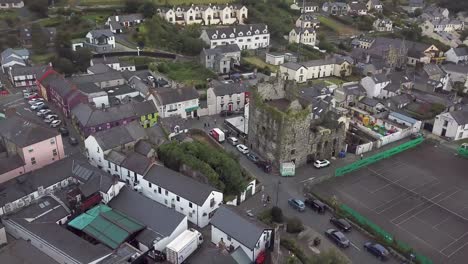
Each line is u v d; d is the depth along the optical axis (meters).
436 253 72.62
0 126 92.81
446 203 86.88
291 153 95.88
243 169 90.31
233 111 126.75
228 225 68.88
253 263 65.94
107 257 62.47
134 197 75.56
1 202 73.06
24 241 62.66
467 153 106.50
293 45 194.25
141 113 110.31
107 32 169.00
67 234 66.75
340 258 65.12
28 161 86.94
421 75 160.25
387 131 118.06
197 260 63.47
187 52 175.00
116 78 133.50
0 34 172.88
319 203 81.69
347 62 167.75
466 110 121.06
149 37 180.38
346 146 105.62
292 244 69.88
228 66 162.88
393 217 81.75
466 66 169.00
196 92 122.00
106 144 88.25
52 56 157.12
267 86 102.94
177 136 101.88
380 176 95.81
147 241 67.06
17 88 135.12
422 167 100.44
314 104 110.94
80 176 80.44
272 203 83.56
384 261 69.31
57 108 122.19
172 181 78.06
